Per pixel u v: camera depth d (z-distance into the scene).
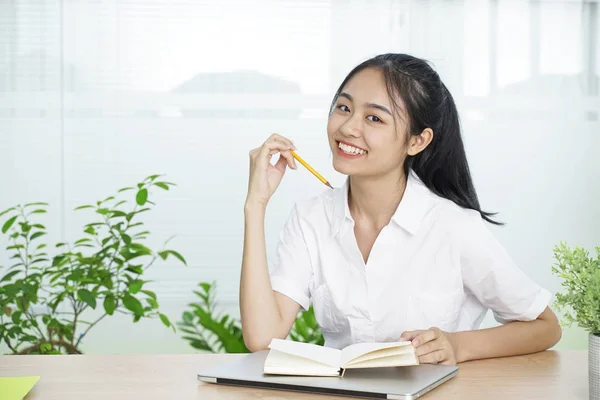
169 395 1.11
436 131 1.51
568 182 3.62
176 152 3.48
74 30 3.42
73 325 2.55
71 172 3.44
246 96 3.49
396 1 3.51
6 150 3.41
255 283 1.48
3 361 1.31
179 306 3.46
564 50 3.59
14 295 2.28
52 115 3.42
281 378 1.15
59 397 1.10
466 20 3.54
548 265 3.62
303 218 1.61
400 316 1.54
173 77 3.47
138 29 3.45
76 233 3.43
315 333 2.67
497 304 1.53
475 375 1.24
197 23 3.47
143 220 3.46
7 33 3.40
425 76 1.48
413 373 1.19
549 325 1.46
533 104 3.59
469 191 1.59
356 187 1.53
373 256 1.53
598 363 1.05
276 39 3.50
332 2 3.50
